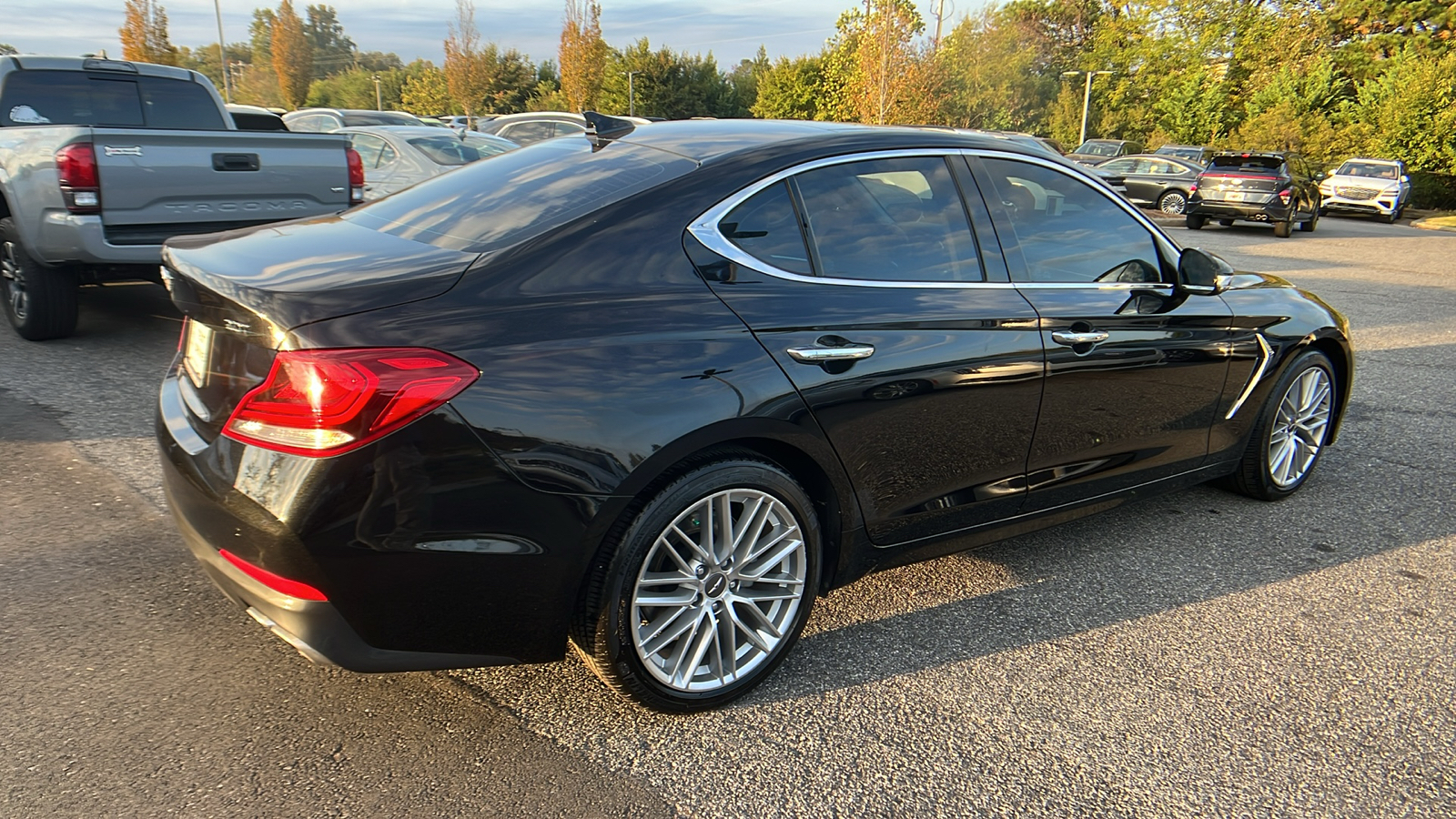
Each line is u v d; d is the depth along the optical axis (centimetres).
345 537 197
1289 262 1412
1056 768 236
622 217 240
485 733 241
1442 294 1102
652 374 223
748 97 5719
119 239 546
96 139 525
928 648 292
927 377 273
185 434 224
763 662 262
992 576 344
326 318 199
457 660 220
